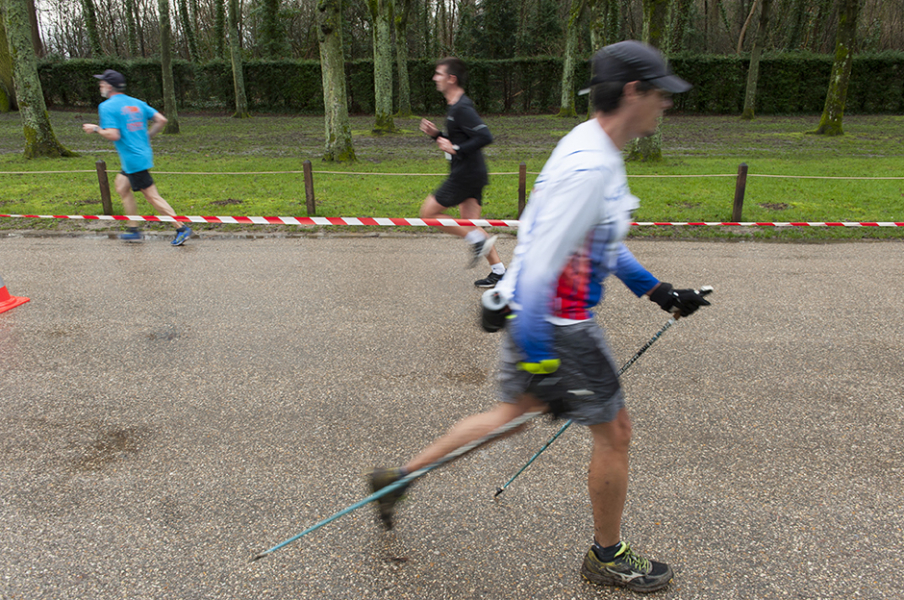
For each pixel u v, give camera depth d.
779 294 5.82
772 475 3.07
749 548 2.58
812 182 12.11
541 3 41.12
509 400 2.08
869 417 3.62
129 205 7.78
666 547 2.58
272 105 34.78
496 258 6.04
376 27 22.06
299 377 4.13
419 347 4.61
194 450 3.29
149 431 3.48
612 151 1.84
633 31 44.00
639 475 3.06
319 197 10.65
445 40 44.41
